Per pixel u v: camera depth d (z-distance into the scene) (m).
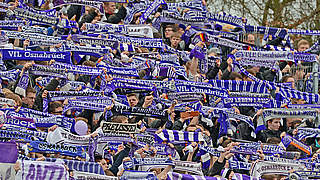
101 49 34.19
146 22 40.28
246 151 33.12
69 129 29.02
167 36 38.56
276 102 37.06
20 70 31.02
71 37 34.12
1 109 28.19
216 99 36.25
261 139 35.56
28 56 31.12
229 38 40.75
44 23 34.56
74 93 30.75
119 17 37.97
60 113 30.92
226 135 33.88
